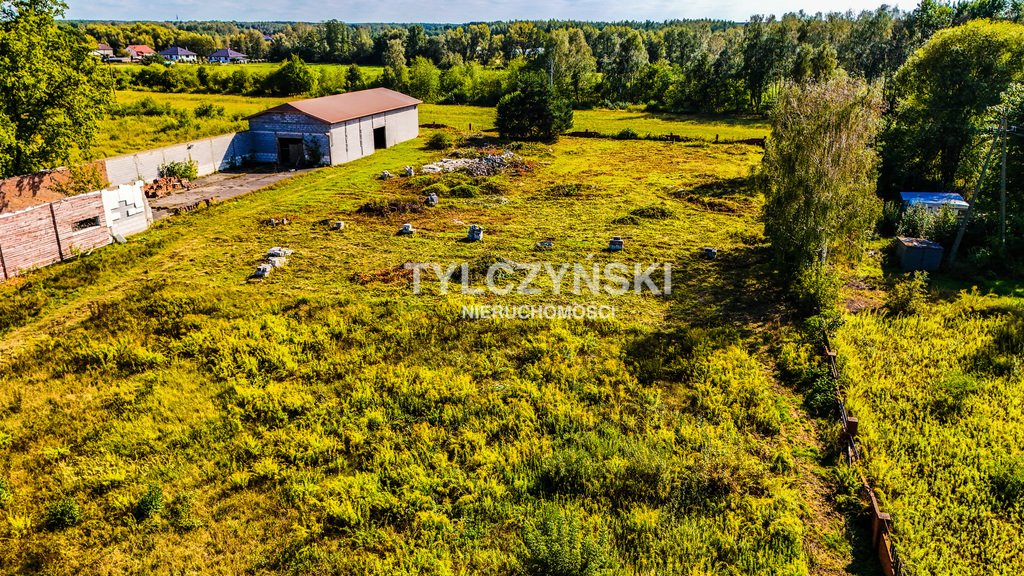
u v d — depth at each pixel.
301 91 89.50
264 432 14.24
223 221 29.98
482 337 18.67
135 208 27.83
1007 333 18.38
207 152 40.53
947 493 12.12
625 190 37.31
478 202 34.22
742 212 32.53
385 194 35.56
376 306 20.83
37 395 15.73
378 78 90.88
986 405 14.91
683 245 27.31
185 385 16.16
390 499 12.14
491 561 10.73
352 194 35.47
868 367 16.92
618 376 16.62
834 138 20.58
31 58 26.31
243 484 12.68
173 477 12.91
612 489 12.31
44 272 22.95
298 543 11.20
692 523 11.42
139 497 12.30
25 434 14.20
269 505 12.16
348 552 11.04
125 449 13.72
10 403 15.44
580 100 90.88
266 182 38.31
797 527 11.17
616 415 14.84
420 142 54.16
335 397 15.73
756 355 17.83
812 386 15.98
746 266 24.69
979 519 11.53
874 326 19.22
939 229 25.84
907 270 24.17
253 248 26.36
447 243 27.22
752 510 11.63
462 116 71.94
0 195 26.11
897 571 9.97
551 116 54.72
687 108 82.75
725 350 17.88
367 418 14.73
